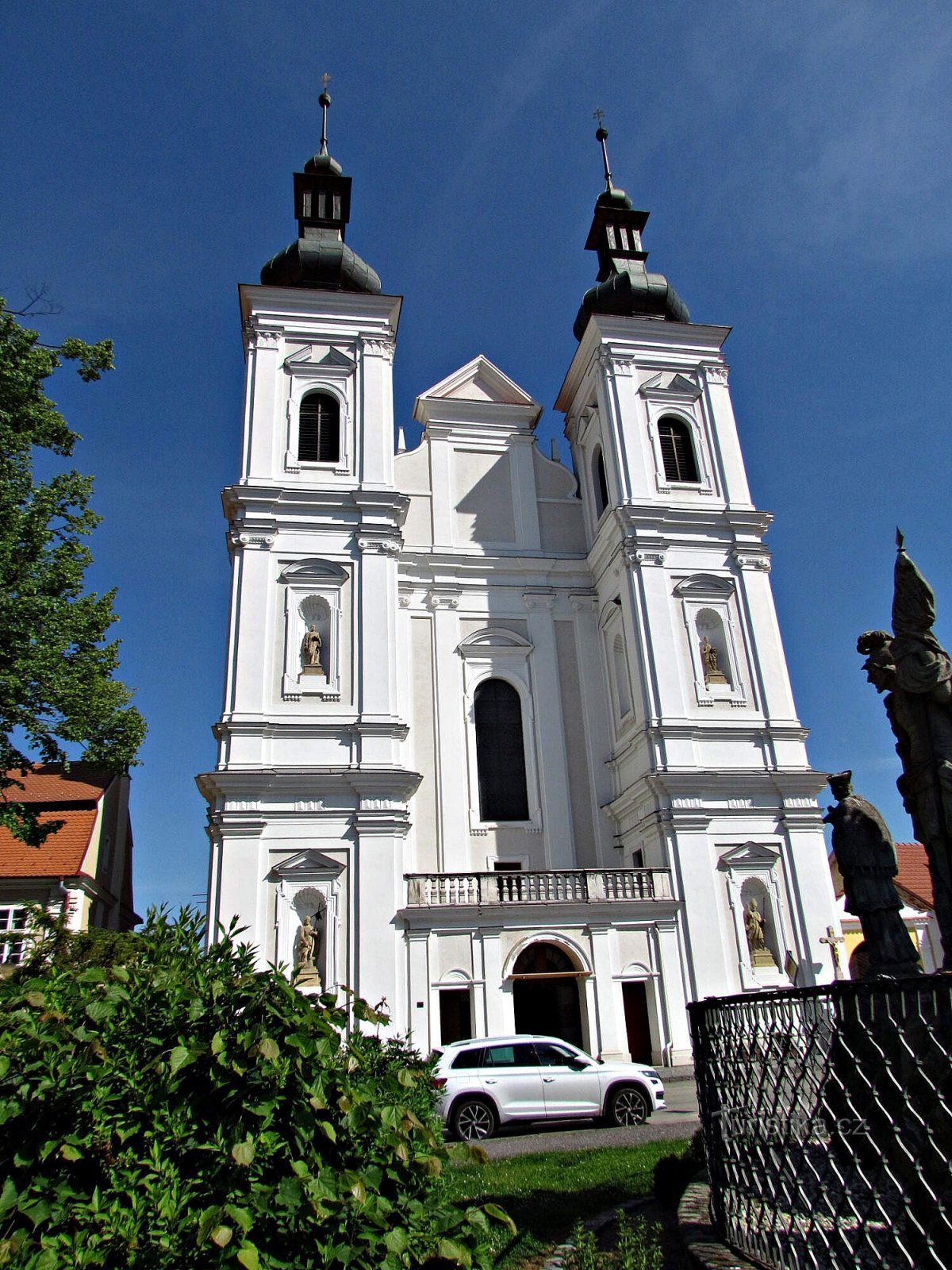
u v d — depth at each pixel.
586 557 34.81
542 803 31.06
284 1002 4.70
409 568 33.16
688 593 30.97
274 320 33.25
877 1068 6.70
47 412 23.19
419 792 30.38
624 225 39.59
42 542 23.12
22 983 4.73
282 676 28.09
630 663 30.55
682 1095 21.73
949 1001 5.11
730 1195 6.80
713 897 27.00
